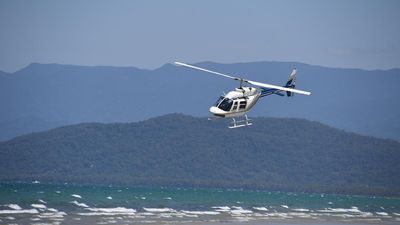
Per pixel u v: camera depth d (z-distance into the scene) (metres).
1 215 194.88
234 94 147.88
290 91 153.75
